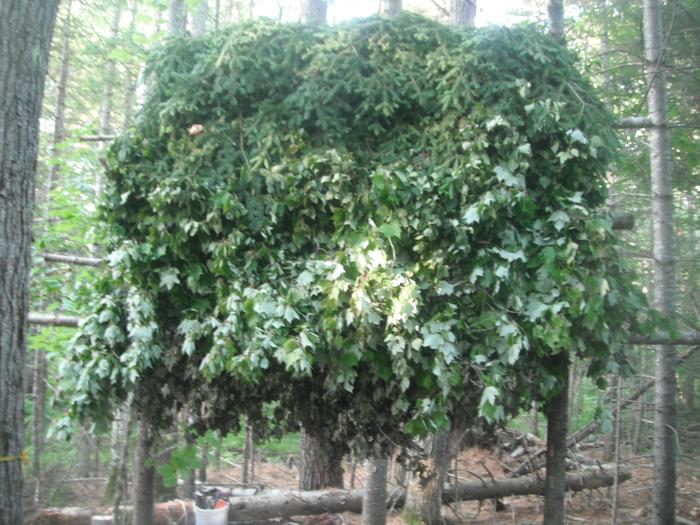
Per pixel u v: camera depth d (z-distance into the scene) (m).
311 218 3.57
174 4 7.98
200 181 3.53
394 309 3.22
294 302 3.31
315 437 3.83
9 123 3.10
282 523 6.19
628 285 3.55
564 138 3.53
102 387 3.47
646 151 7.71
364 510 5.48
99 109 10.51
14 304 3.14
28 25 3.16
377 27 3.84
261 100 3.82
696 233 10.44
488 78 3.60
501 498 7.41
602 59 8.34
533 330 3.32
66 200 5.95
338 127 3.71
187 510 5.62
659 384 5.37
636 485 8.62
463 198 3.43
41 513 5.56
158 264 3.54
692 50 7.63
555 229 3.49
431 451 6.31
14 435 3.15
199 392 3.63
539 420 12.41
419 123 3.77
